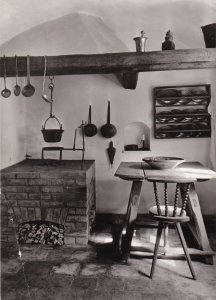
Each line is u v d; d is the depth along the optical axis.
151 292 2.76
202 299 2.63
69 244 3.88
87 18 3.71
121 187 5.05
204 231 3.45
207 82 4.79
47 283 2.95
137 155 5.00
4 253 3.69
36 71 3.56
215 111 4.77
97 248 3.78
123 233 4.32
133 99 4.95
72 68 3.52
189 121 4.81
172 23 3.90
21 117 4.95
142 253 3.44
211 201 4.86
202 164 4.50
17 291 2.81
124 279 3.00
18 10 3.12
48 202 3.88
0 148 4.11
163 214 3.19
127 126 5.18
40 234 3.97
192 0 3.25
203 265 3.28
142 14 3.66
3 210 3.92
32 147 5.14
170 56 3.42
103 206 5.10
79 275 3.10
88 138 5.05
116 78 4.94
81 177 3.81
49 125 5.09
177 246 3.80
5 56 3.83
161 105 4.85
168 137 4.87
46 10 3.30
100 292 2.78
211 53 3.38
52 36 3.89
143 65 3.49
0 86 4.15
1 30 3.33
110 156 4.96
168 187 4.95
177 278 3.01
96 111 5.02
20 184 3.89
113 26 3.96
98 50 4.40
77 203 3.84
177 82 4.85
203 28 3.53
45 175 3.85
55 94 5.06
